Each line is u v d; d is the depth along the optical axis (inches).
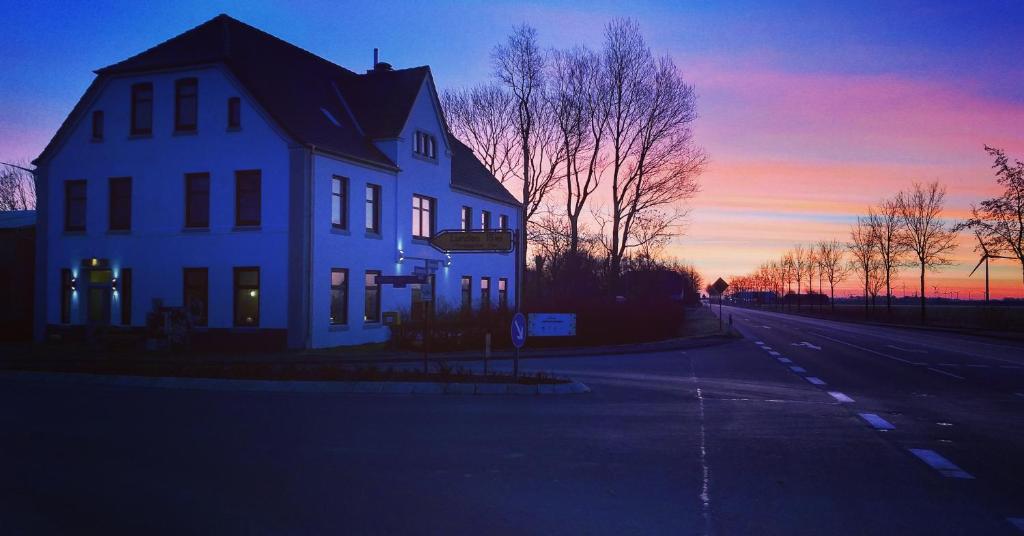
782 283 4753.9
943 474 335.0
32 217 1584.6
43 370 767.7
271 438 405.4
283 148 1152.8
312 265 1152.8
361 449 377.1
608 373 840.3
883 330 2011.6
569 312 1320.1
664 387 691.4
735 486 307.1
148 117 1244.5
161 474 319.9
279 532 239.3
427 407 533.0
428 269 924.6
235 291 1175.6
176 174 1216.8
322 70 1508.4
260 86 1204.5
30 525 246.2
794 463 354.3
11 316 1433.3
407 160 1418.6
